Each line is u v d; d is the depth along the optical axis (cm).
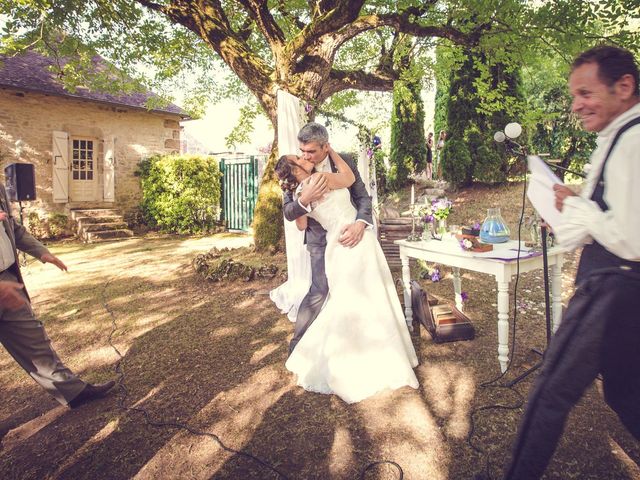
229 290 540
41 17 677
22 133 1039
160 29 814
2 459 224
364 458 210
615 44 539
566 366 142
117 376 316
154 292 551
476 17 612
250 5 680
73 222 1120
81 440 237
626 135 130
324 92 801
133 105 1209
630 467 196
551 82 970
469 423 235
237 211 1191
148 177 1213
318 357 284
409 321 372
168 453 222
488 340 348
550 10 562
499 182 1009
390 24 654
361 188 301
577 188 810
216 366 325
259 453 218
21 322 243
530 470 147
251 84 672
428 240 365
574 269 548
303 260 481
